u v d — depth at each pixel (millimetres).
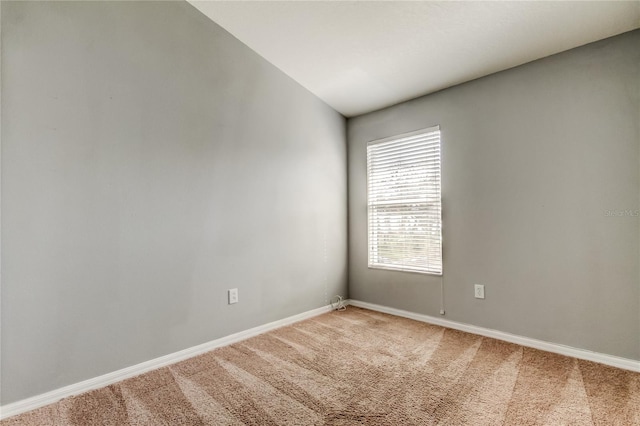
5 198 1682
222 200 2600
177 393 1867
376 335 2740
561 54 2334
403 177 3287
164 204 2270
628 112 2070
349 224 3783
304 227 3270
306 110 3322
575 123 2266
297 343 2588
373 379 1988
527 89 2486
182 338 2336
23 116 1734
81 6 1935
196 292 2422
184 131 2387
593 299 2189
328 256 3533
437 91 3045
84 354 1918
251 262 2785
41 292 1782
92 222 1960
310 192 3350
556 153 2344
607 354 2139
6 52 1689
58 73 1848
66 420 1634
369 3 2139
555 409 1647
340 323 3068
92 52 1972
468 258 2799
